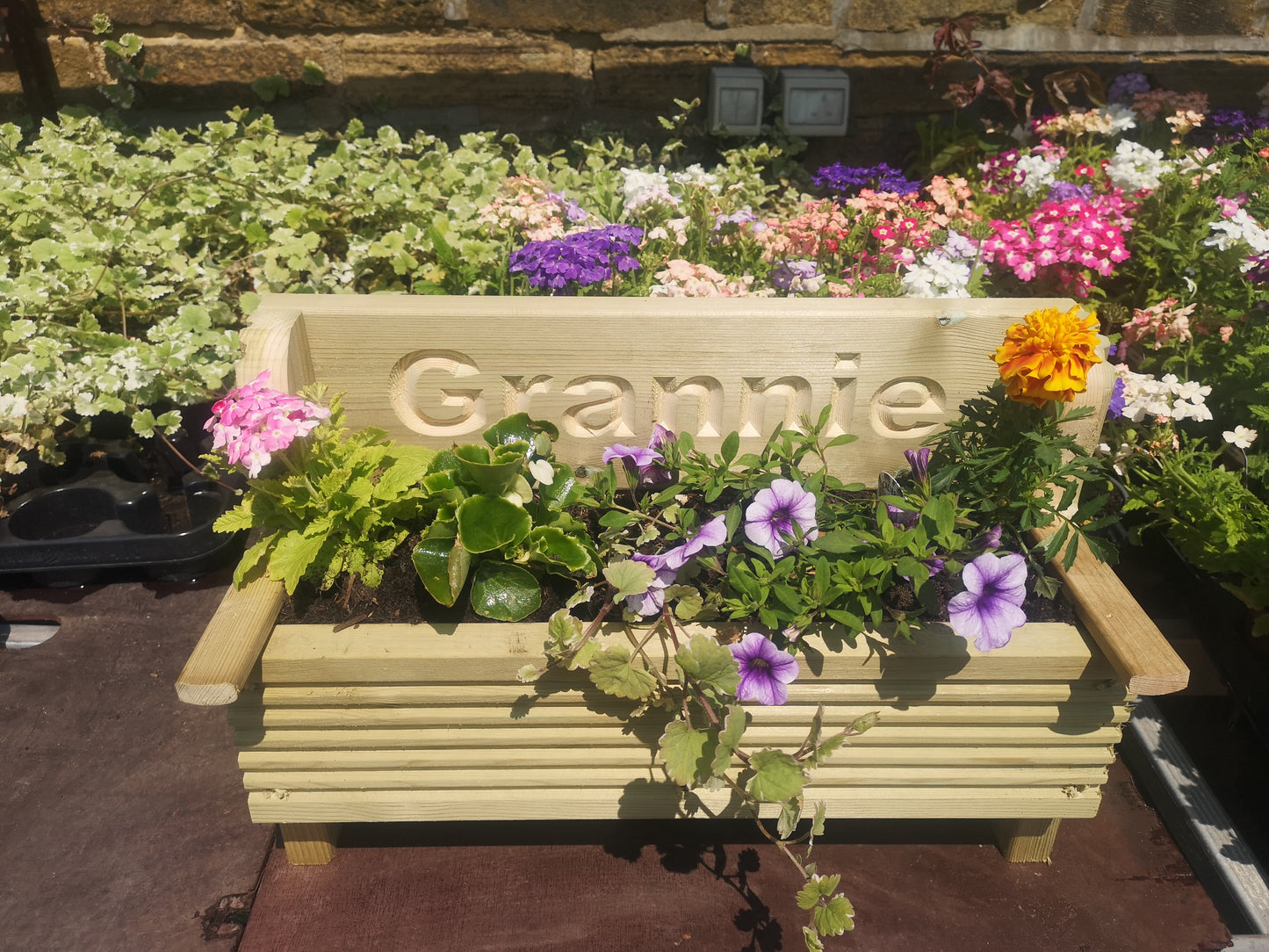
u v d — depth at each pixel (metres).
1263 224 2.51
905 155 3.38
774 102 3.23
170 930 1.55
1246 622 2.02
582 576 1.59
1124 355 2.38
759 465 1.64
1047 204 2.55
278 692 1.43
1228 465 2.34
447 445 1.80
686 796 1.57
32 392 2.09
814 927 1.38
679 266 2.14
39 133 2.96
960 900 1.66
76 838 1.68
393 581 1.57
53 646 2.05
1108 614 1.47
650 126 3.27
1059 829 1.80
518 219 2.39
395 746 1.51
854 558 1.55
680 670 1.44
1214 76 3.34
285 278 2.43
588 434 1.81
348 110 3.14
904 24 3.14
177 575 2.21
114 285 2.29
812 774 1.58
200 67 3.01
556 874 1.68
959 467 1.59
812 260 2.50
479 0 2.99
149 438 2.36
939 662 1.45
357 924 1.58
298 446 1.55
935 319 1.70
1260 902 1.67
